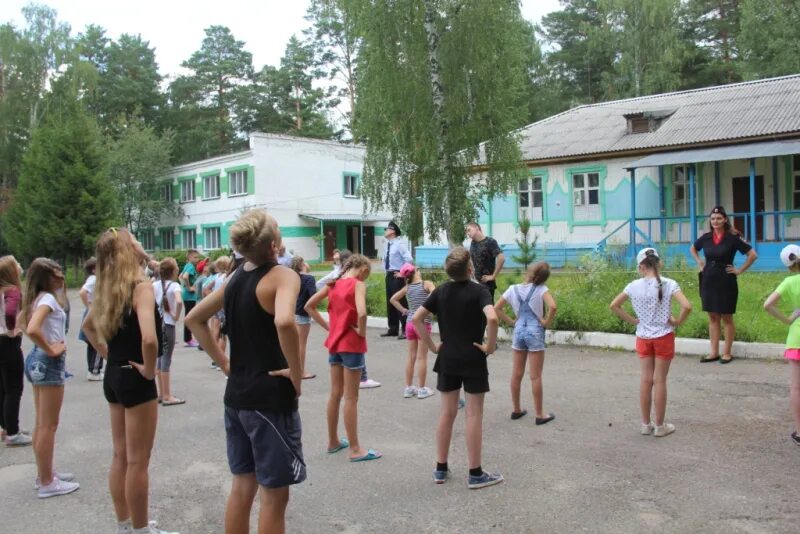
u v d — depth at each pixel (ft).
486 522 14.46
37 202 111.04
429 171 60.08
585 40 170.71
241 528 11.34
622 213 75.77
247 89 200.03
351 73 173.47
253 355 10.94
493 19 57.57
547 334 36.40
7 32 150.82
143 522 13.75
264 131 198.80
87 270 31.65
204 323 11.63
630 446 19.16
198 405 26.55
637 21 140.36
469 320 16.60
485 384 16.55
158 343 14.26
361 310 18.71
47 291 16.80
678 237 72.49
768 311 19.15
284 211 132.67
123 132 154.51
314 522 14.78
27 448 21.31
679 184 73.36
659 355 19.74
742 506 14.70
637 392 25.30
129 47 201.67
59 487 17.07
